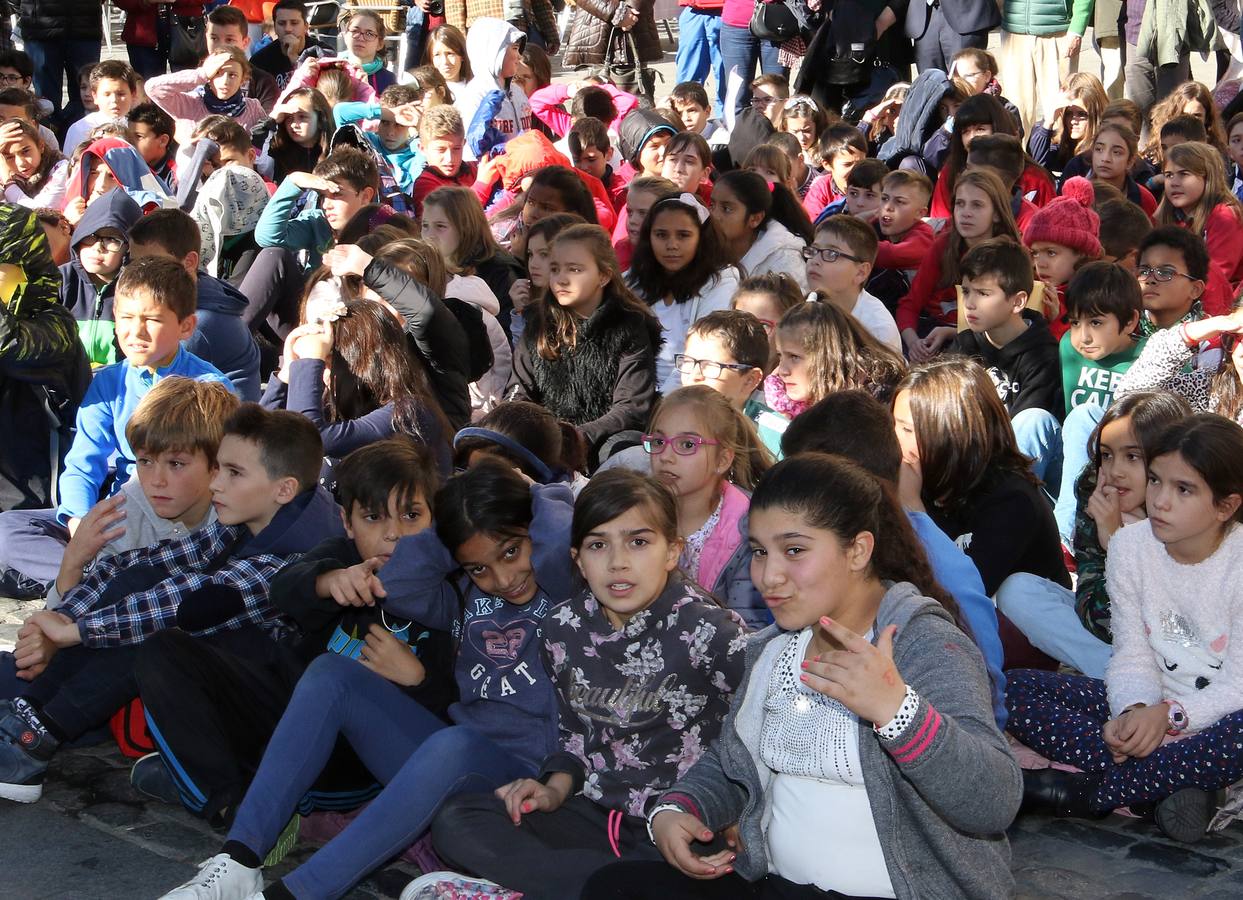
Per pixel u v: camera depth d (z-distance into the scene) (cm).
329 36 1250
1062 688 372
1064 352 537
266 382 657
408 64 1237
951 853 250
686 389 358
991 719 246
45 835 352
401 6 1248
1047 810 363
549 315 539
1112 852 345
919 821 249
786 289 511
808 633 267
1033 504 386
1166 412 380
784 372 442
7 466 518
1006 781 238
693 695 298
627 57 1223
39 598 495
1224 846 347
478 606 335
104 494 489
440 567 330
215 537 379
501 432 388
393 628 345
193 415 383
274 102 1030
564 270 529
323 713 319
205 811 338
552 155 820
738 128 893
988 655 309
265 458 367
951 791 234
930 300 672
